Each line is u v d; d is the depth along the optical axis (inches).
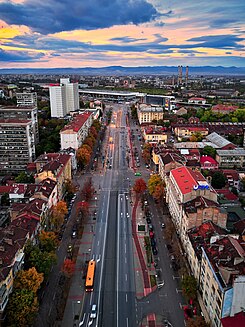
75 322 4722.0
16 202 7716.5
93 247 6530.5
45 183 7603.4
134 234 7012.8
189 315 4857.3
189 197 6761.8
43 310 4928.6
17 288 4744.1
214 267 4532.5
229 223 6934.1
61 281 5565.9
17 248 5172.2
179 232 6870.1
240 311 4190.5
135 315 4864.7
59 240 6752.0
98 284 5492.1
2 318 4340.6
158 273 5772.6
